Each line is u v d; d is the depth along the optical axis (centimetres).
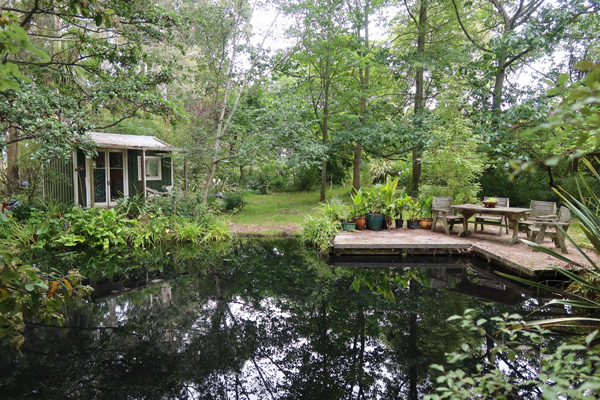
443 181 956
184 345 350
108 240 799
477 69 1185
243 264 682
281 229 974
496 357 298
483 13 1378
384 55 1280
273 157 1143
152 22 768
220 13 1066
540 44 977
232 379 286
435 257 703
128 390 269
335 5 1221
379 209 883
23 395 260
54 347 343
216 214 1151
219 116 1147
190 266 667
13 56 676
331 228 816
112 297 496
